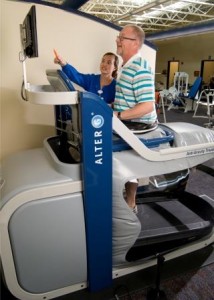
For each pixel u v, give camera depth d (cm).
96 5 671
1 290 153
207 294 158
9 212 123
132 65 162
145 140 162
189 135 177
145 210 202
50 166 149
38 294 143
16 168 149
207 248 196
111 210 143
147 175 150
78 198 135
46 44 225
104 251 149
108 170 136
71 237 138
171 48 1290
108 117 128
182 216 194
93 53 243
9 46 213
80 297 153
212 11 786
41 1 213
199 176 332
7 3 203
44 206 128
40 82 231
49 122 246
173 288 161
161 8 691
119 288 160
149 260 171
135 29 160
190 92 799
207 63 1089
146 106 156
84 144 126
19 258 130
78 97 122
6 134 236
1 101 225
